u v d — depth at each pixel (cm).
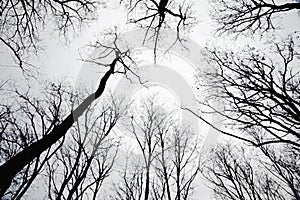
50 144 556
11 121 1012
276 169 861
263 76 648
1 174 476
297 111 553
